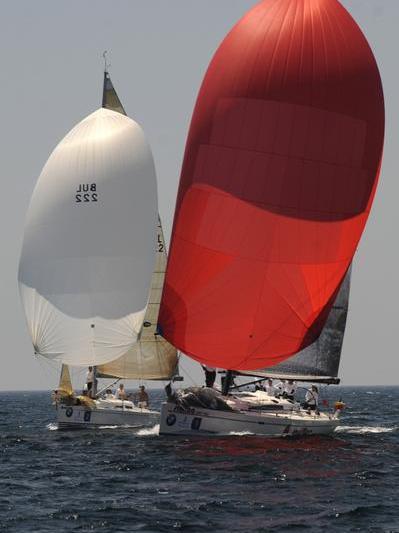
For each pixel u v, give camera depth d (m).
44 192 178.75
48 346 177.25
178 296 147.38
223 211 145.00
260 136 144.50
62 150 179.88
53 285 176.62
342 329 164.00
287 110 144.62
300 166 145.38
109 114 182.88
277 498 103.06
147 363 194.12
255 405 154.25
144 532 87.38
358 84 147.62
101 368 192.62
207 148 145.62
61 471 126.06
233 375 156.62
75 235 176.75
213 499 102.44
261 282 146.12
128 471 123.06
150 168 180.88
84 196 177.38
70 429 182.38
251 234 145.00
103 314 176.62
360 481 114.81
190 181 146.50
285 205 145.12
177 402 150.50
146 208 179.62
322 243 147.38
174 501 101.31
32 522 91.75
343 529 88.69
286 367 159.88
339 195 147.62
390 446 152.75
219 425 149.62
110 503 100.62
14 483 116.19
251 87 144.50
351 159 148.00
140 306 178.12
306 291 148.00
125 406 185.38
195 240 146.00
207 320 146.88
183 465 125.94
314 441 150.00
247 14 147.38
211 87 146.38
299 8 146.12
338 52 146.62
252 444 143.38
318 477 117.31
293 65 144.62
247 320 146.75
